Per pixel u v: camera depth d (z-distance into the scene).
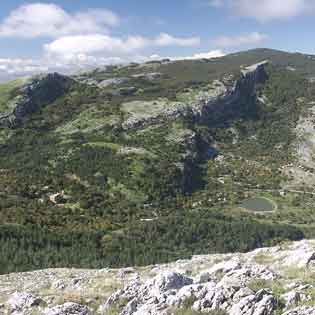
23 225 128.38
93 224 146.50
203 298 26.53
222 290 26.75
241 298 25.84
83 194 175.88
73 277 43.53
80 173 196.62
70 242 120.38
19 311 31.59
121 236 133.38
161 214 168.50
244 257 44.41
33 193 173.00
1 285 42.19
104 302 31.50
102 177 193.25
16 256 97.19
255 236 142.62
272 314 23.86
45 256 100.19
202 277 32.47
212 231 145.50
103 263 100.00
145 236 139.12
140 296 29.62
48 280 43.25
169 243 136.88
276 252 44.09
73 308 29.50
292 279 30.94
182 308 25.89
